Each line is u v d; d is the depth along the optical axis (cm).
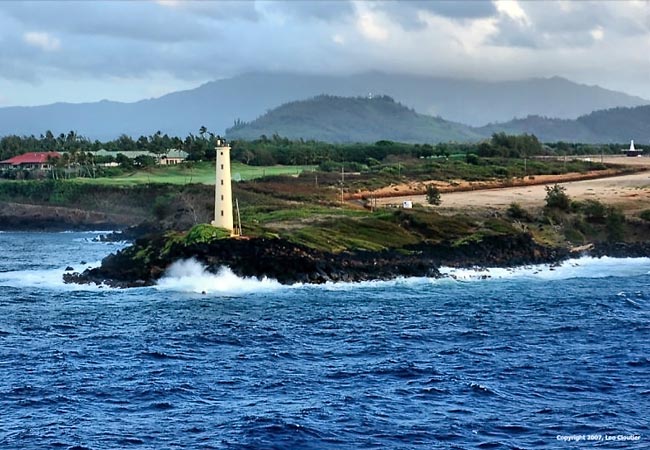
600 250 18375
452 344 10175
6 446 6850
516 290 14162
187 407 7781
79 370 9000
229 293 13600
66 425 7319
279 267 14488
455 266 16212
